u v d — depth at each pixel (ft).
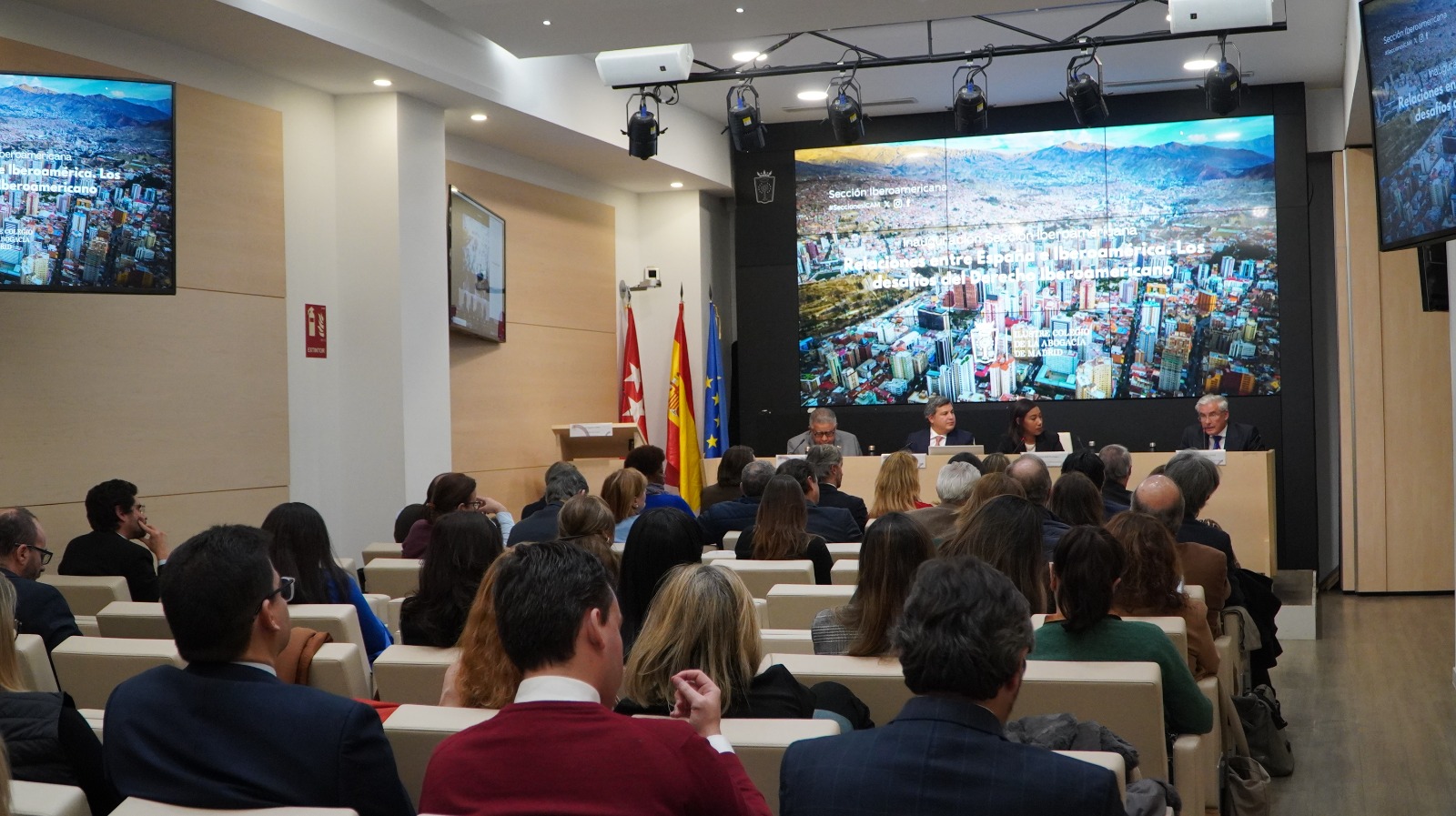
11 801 5.39
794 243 36.35
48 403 19.94
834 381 36.06
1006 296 34.71
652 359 37.47
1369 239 31.35
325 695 6.30
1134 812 7.59
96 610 14.06
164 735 6.13
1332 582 33.09
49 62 19.92
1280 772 15.49
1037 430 27.94
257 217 24.00
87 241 17.80
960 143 34.99
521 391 32.04
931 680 5.71
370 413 25.82
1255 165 32.89
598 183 35.83
